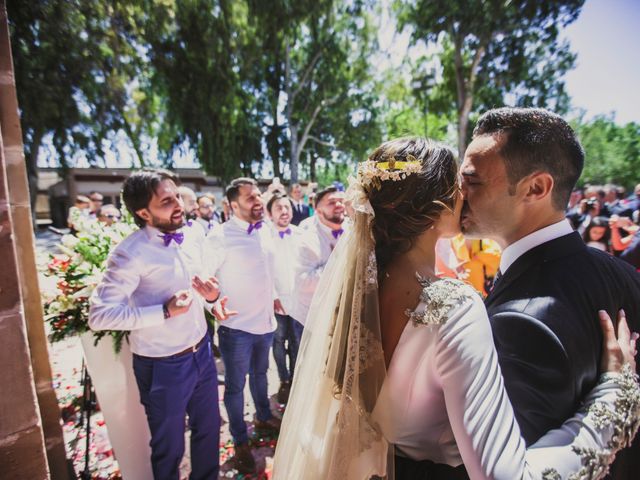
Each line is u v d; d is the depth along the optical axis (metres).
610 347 0.81
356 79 23.27
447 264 3.14
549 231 0.94
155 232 1.99
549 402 0.75
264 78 21.80
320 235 3.04
